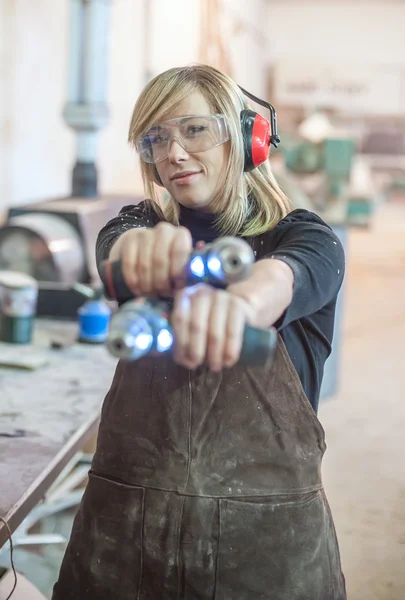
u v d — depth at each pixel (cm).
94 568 134
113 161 655
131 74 675
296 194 583
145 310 82
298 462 129
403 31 1445
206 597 129
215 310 77
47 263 334
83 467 292
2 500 154
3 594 164
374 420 391
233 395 129
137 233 91
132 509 131
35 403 223
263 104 137
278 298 91
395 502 297
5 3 426
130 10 655
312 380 133
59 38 516
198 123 121
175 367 130
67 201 391
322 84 1449
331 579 135
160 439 131
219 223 128
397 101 1442
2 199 443
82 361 274
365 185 1166
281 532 128
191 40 724
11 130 450
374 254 947
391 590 237
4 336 296
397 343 554
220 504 128
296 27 1473
